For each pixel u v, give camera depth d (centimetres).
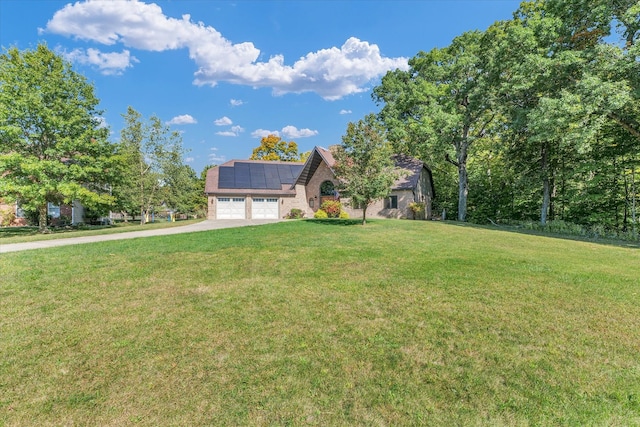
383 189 1545
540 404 280
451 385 305
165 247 967
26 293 548
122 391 297
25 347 372
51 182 1652
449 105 2228
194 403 281
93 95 1888
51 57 1773
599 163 1741
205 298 530
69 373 323
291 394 293
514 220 2319
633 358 352
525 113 1752
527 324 432
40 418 263
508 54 1864
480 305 498
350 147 1560
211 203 2688
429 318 453
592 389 300
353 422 260
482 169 2894
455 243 1096
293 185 2827
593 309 484
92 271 688
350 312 474
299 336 400
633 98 1354
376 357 353
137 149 2580
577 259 855
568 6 1577
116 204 2058
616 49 1382
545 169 1980
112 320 444
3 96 1608
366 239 1149
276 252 897
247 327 425
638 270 736
